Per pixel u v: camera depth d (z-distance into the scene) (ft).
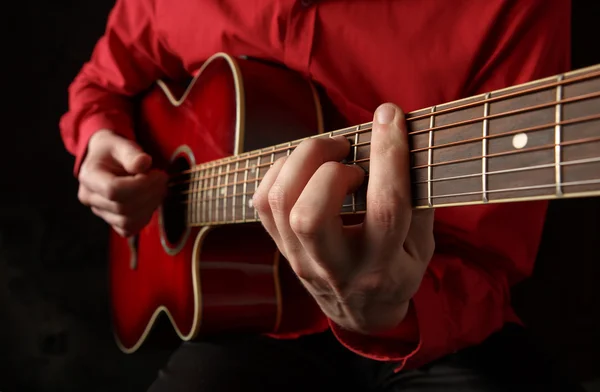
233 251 1.82
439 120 1.05
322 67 1.62
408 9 1.49
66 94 3.79
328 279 1.17
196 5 1.91
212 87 1.79
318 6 1.59
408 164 1.08
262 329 1.88
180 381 1.74
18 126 3.65
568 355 2.48
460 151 1.03
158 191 1.99
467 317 1.54
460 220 1.54
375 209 1.08
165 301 2.02
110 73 2.40
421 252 1.24
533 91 0.96
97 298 3.45
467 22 1.44
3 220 3.47
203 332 1.81
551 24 1.41
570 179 0.92
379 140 1.08
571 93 0.92
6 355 3.21
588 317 2.45
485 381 1.58
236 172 1.53
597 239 2.44
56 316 3.35
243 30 1.77
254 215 1.48
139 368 3.26
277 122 1.67
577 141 0.91
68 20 3.86
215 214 1.66
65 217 3.59
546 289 2.54
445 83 1.51
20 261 3.42
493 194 1.00
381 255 1.14
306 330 1.93
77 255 3.52
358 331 1.39
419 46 1.49
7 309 3.31
